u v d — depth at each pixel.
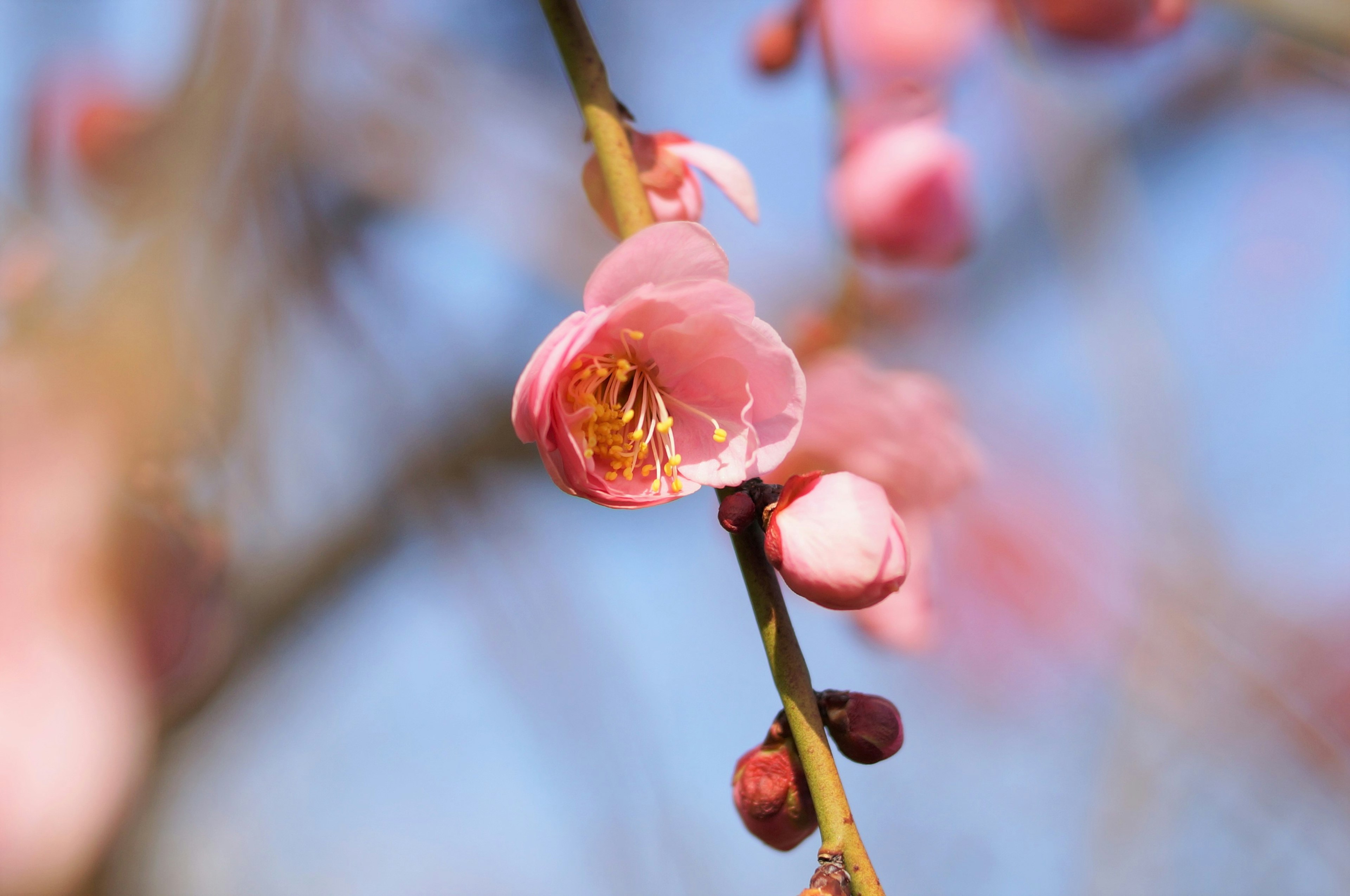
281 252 0.44
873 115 0.48
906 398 0.47
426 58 0.54
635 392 0.40
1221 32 0.69
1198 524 0.57
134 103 0.45
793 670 0.39
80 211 0.43
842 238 0.49
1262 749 0.62
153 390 0.40
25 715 0.39
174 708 0.59
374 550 0.65
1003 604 0.73
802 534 0.39
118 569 0.40
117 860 0.42
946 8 0.52
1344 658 0.75
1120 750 0.59
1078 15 0.47
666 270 0.39
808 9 0.48
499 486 0.58
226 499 0.42
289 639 0.70
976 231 0.48
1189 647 0.58
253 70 0.43
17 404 0.40
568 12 0.41
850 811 0.39
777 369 0.40
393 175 0.50
